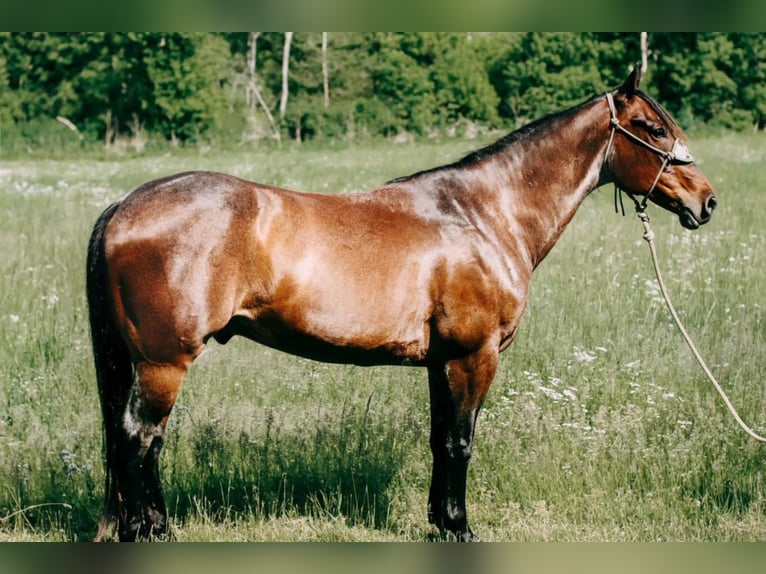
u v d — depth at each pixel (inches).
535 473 244.1
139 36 1418.6
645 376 300.4
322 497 238.2
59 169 983.0
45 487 232.5
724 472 245.6
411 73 1471.5
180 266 185.9
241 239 189.5
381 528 229.3
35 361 311.1
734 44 1416.1
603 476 244.2
